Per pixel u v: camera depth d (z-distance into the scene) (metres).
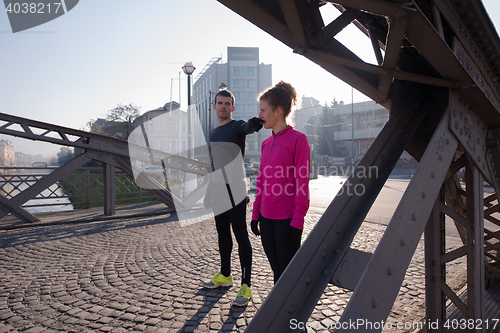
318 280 1.01
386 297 0.87
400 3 0.80
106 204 6.50
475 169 1.39
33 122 5.22
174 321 2.05
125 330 1.94
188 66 10.87
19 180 6.79
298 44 0.94
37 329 1.97
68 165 5.80
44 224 5.50
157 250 3.90
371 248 3.81
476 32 1.23
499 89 1.58
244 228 2.34
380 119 45.31
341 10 1.18
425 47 1.00
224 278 2.64
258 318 0.86
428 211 1.06
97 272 3.07
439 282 1.47
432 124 1.32
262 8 0.86
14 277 2.93
